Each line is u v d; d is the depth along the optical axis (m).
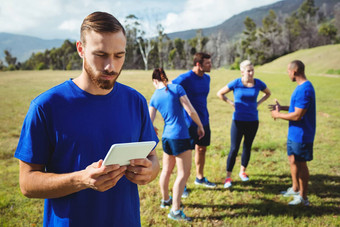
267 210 3.32
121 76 29.70
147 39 68.75
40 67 88.94
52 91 1.18
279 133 7.09
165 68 84.56
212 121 8.85
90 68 1.10
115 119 1.26
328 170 4.50
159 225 2.97
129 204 1.34
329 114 9.62
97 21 1.06
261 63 74.31
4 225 2.88
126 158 1.07
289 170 4.53
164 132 3.13
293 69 3.24
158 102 3.08
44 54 102.25
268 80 23.25
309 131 3.25
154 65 77.94
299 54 48.53
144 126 1.47
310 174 4.34
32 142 1.12
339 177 4.22
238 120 3.94
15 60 98.62
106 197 1.25
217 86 19.94
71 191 1.09
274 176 4.30
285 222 3.04
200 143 3.86
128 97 1.37
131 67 75.06
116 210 1.28
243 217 3.13
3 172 4.33
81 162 1.18
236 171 4.52
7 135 6.67
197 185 3.96
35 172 1.14
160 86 3.06
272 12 83.00
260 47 76.31
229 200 3.54
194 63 3.80
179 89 3.03
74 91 1.19
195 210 3.29
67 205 1.20
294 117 3.20
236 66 72.00
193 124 3.73
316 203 3.45
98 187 1.02
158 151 5.49
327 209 3.31
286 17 88.38
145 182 1.18
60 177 1.08
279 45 74.44
